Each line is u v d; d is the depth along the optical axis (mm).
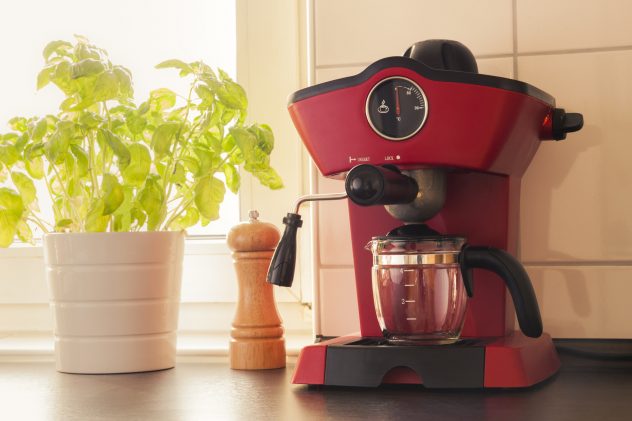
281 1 1345
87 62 1005
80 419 715
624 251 1018
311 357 829
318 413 708
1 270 1401
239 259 1032
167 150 1034
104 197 991
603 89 1028
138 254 1022
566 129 913
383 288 842
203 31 1406
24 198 1114
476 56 1052
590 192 1027
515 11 1046
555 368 924
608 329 1018
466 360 789
